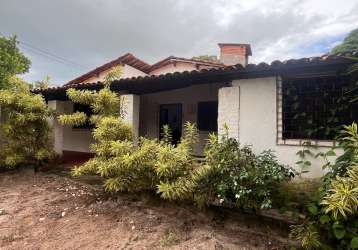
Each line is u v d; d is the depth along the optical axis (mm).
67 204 6109
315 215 3850
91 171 5840
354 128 3949
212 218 5074
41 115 8609
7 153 8461
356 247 3219
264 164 4734
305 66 4902
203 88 10492
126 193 6137
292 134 5379
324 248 3592
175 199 5047
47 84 9672
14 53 15328
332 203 3299
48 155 8664
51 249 4293
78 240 4539
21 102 8125
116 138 5918
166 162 4809
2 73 12711
